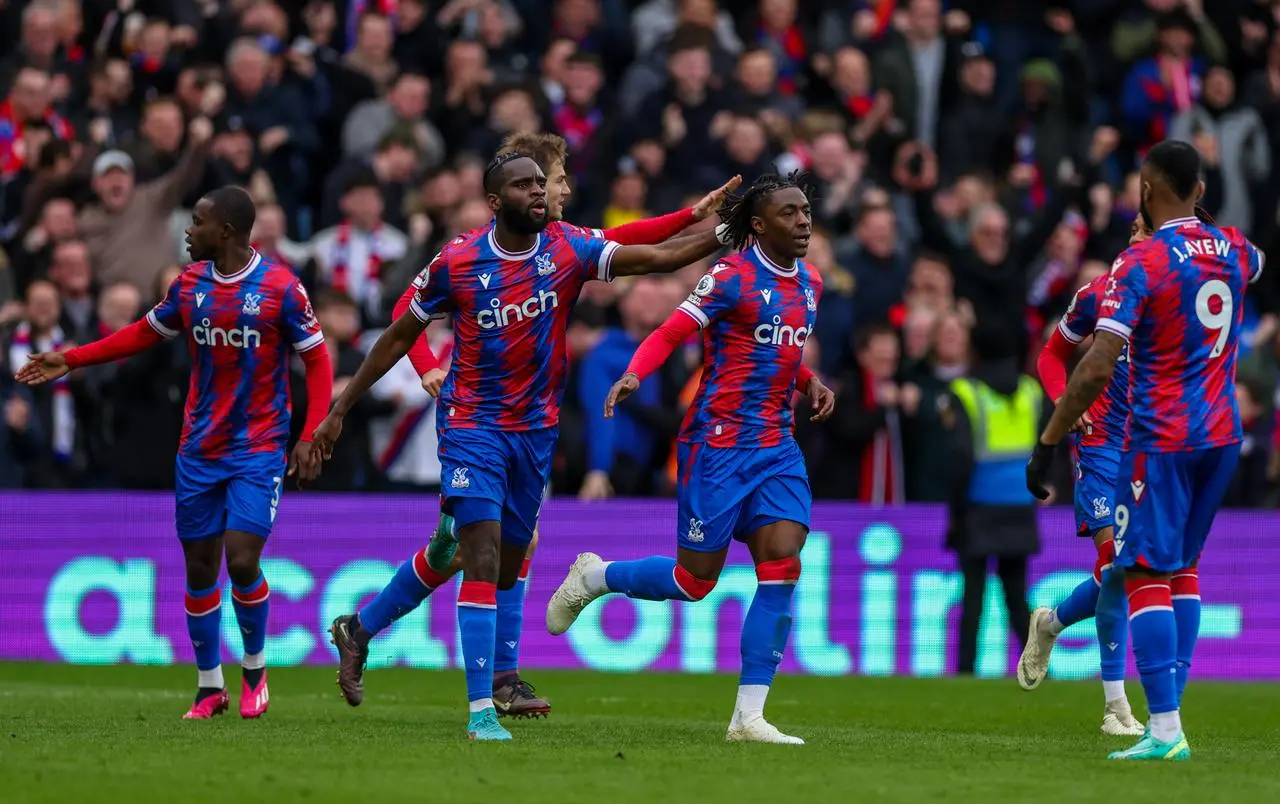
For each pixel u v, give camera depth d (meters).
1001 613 41.78
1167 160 20.92
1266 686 39.62
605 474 40.81
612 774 18.78
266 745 21.33
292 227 48.69
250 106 49.00
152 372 40.34
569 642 41.19
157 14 51.19
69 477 41.34
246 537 25.14
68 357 25.61
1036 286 49.78
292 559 40.38
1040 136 54.38
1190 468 20.86
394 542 40.91
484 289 22.73
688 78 49.62
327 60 50.25
